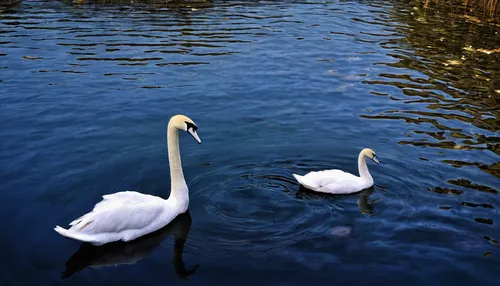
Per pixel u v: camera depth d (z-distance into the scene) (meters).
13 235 8.17
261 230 8.44
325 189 9.56
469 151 11.47
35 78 15.69
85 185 9.73
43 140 11.62
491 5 25.41
